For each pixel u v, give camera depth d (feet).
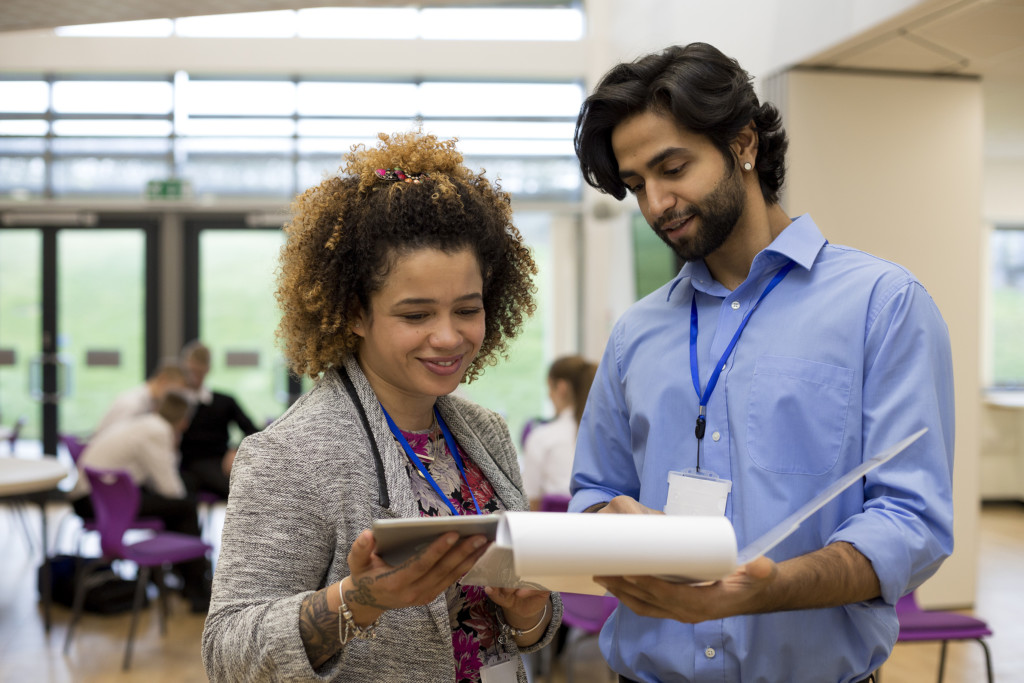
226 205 28.66
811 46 14.67
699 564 3.03
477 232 4.14
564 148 29.48
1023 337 28.53
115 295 28.71
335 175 4.50
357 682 3.88
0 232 28.50
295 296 4.38
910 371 4.31
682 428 4.89
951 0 11.89
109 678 13.05
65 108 28.37
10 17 13.64
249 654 3.60
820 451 4.41
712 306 5.02
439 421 4.68
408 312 4.01
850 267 4.65
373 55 28.40
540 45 28.89
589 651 14.49
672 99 4.36
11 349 28.53
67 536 23.12
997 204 27.99
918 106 15.75
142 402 20.88
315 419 4.07
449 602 4.28
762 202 4.87
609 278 28.12
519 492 4.84
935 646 14.39
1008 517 25.09
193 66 28.09
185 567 16.71
